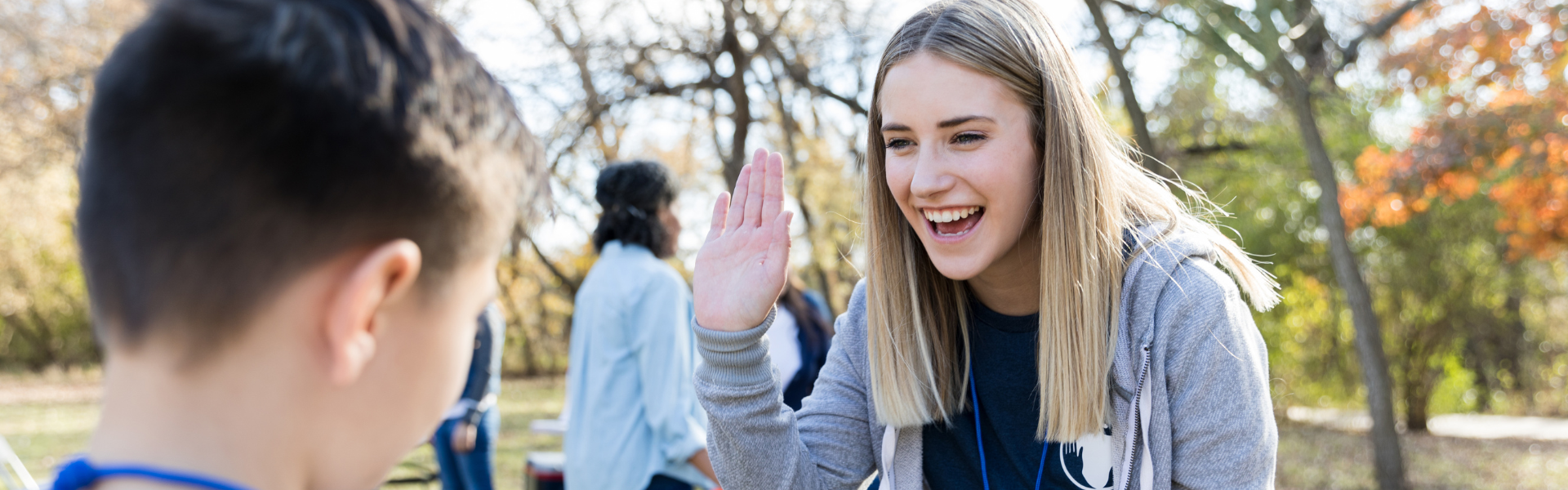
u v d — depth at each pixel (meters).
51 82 10.83
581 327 2.74
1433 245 10.34
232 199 0.50
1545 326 12.40
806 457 1.36
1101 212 1.28
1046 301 1.28
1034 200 1.32
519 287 11.87
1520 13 6.34
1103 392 1.29
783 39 9.70
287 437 0.55
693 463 2.60
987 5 1.28
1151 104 10.07
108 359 0.55
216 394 0.53
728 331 1.25
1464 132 6.76
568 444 2.71
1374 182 7.66
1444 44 6.70
